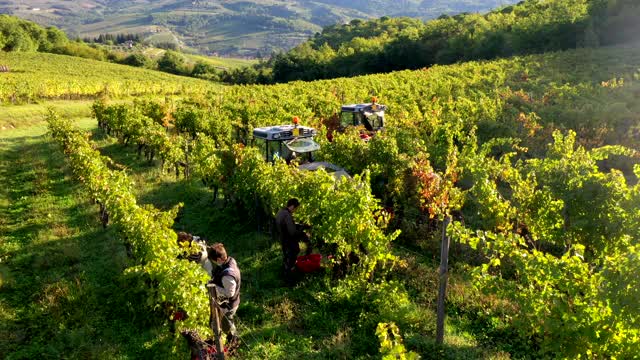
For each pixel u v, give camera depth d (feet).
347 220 27.78
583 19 211.20
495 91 90.53
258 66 463.01
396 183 38.37
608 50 176.45
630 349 16.43
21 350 23.95
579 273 19.13
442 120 62.59
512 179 35.47
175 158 52.37
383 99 88.17
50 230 38.70
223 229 39.17
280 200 33.71
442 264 22.71
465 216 39.11
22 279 31.22
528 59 166.30
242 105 84.58
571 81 111.24
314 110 87.40
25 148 71.05
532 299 19.47
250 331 24.66
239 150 41.73
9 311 27.37
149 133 58.39
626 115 60.54
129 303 27.17
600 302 17.40
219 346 20.68
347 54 304.30
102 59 357.41
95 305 27.63
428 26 314.35
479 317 25.91
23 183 52.54
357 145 44.01
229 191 41.75
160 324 25.86
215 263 23.84
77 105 115.55
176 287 22.21
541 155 53.62
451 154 43.06
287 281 29.86
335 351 22.70
